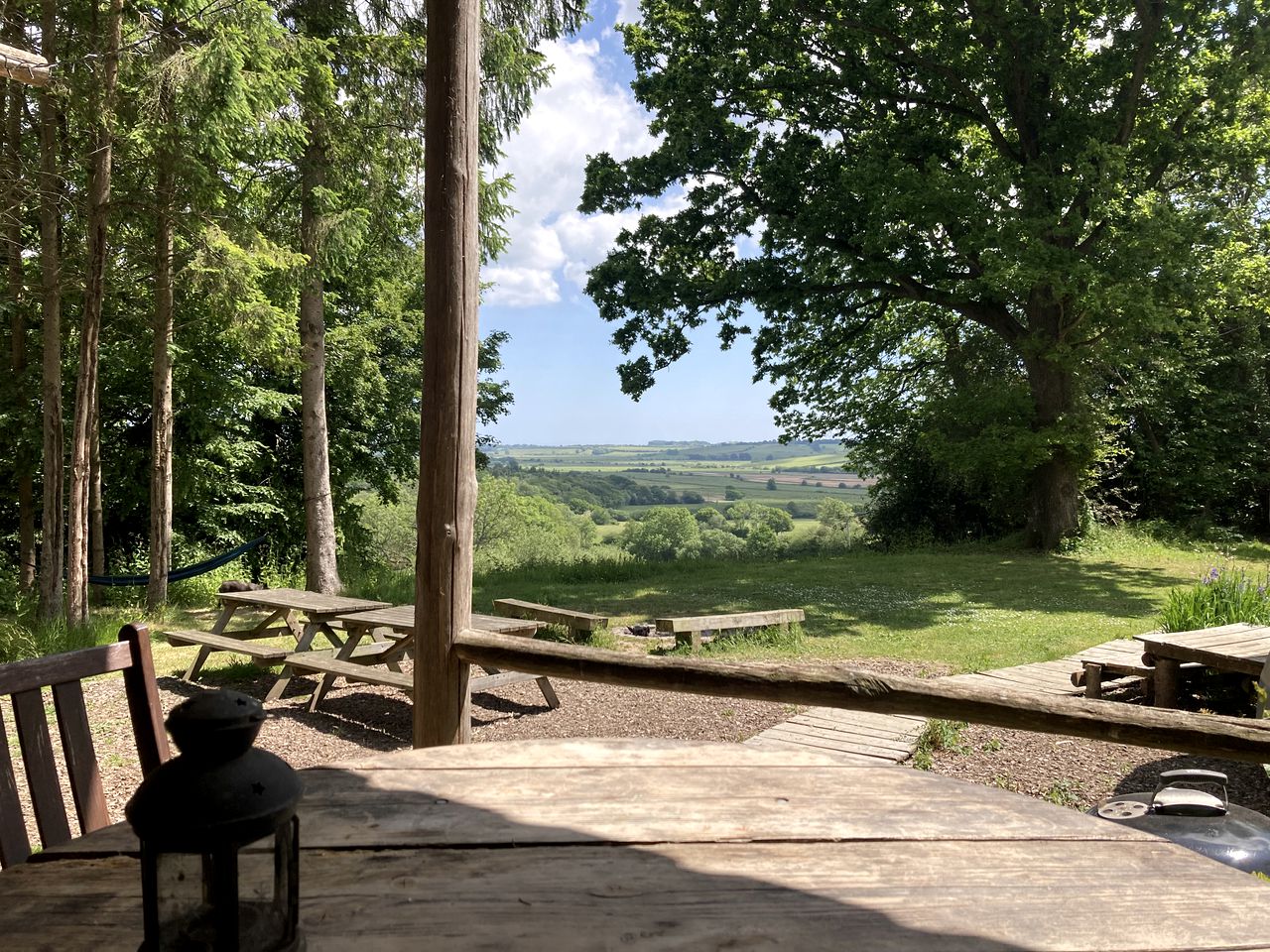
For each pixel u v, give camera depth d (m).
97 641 9.08
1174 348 18.06
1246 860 2.77
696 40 17.97
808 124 18.50
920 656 8.80
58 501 10.25
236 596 8.30
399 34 12.67
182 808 0.97
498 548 35.56
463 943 1.23
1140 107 16.98
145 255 11.98
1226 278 15.46
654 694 7.41
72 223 12.21
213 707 1.02
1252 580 8.67
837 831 1.65
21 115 10.47
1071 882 1.46
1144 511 21.67
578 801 1.79
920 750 5.61
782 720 6.51
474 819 1.69
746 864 1.51
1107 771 5.33
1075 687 7.25
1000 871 1.50
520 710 6.94
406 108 12.55
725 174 18.09
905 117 18.66
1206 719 2.24
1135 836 1.65
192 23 9.95
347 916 1.30
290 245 12.34
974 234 15.52
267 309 11.57
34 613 10.41
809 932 1.28
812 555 19.88
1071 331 16.73
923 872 1.49
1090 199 15.24
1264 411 21.05
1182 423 21.56
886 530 22.89
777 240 18.11
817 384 22.33
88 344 10.05
